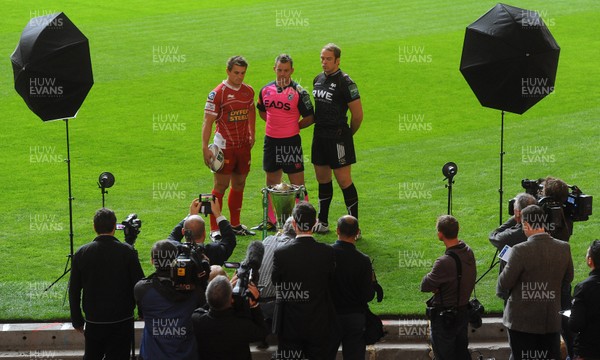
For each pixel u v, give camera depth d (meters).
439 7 88.19
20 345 31.48
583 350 25.75
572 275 27.28
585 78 65.31
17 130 54.59
